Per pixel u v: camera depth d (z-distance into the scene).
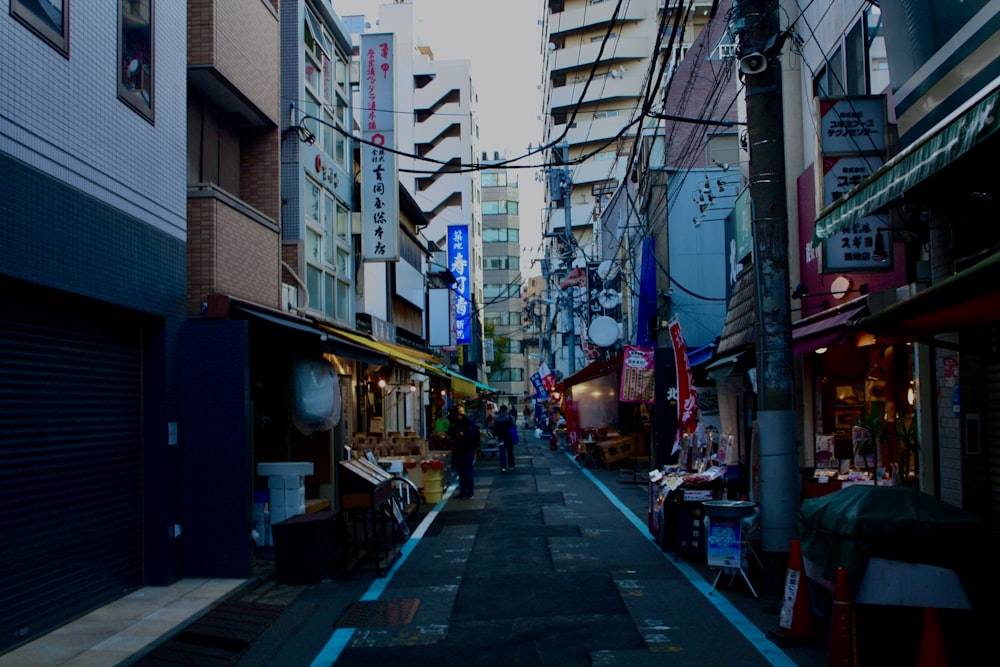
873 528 5.75
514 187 93.25
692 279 25.08
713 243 25.09
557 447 37.28
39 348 7.12
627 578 9.14
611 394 31.36
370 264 21.52
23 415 6.83
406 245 27.89
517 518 14.47
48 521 7.16
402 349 19.83
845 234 10.00
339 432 13.22
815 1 12.79
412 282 29.02
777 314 8.23
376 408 21.36
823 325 10.22
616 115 57.88
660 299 25.17
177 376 9.48
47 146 7.02
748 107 8.45
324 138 16.92
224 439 9.43
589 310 34.19
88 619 7.52
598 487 19.77
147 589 8.75
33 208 6.75
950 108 7.64
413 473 17.12
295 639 7.16
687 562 9.98
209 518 9.35
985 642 5.86
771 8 8.19
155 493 9.04
